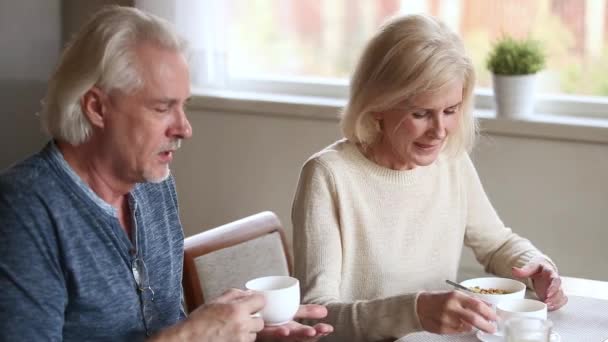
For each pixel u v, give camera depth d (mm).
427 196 2084
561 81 3291
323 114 3363
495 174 3170
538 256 2119
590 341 1688
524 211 3156
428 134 1918
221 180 3605
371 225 2018
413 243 2068
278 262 2254
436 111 1894
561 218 3109
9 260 1404
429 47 1859
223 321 1441
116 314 1537
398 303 1713
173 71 1479
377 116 1969
